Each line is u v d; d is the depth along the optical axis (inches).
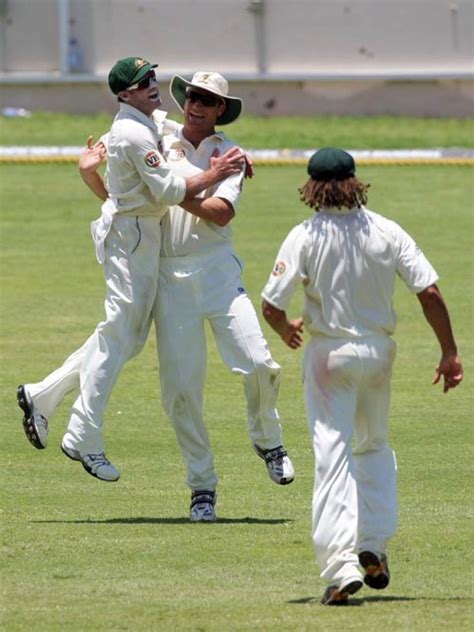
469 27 4362.7
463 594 896.9
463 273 2317.9
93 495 1191.6
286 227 2709.2
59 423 1477.6
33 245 2578.7
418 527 1075.3
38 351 1829.5
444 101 4343.0
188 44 4456.2
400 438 1406.3
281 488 1217.4
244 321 1112.8
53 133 3846.0
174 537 1051.9
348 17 4414.4
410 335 1930.4
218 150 1122.0
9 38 4471.0
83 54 4466.0
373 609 853.8
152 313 1127.0
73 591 903.7
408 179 3174.2
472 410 1534.2
